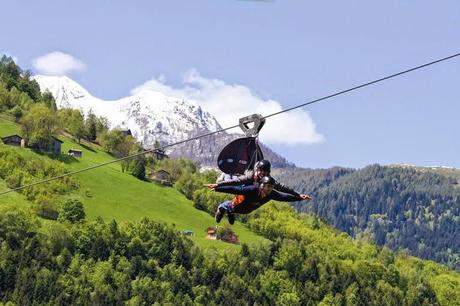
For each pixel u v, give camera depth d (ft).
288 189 95.35
